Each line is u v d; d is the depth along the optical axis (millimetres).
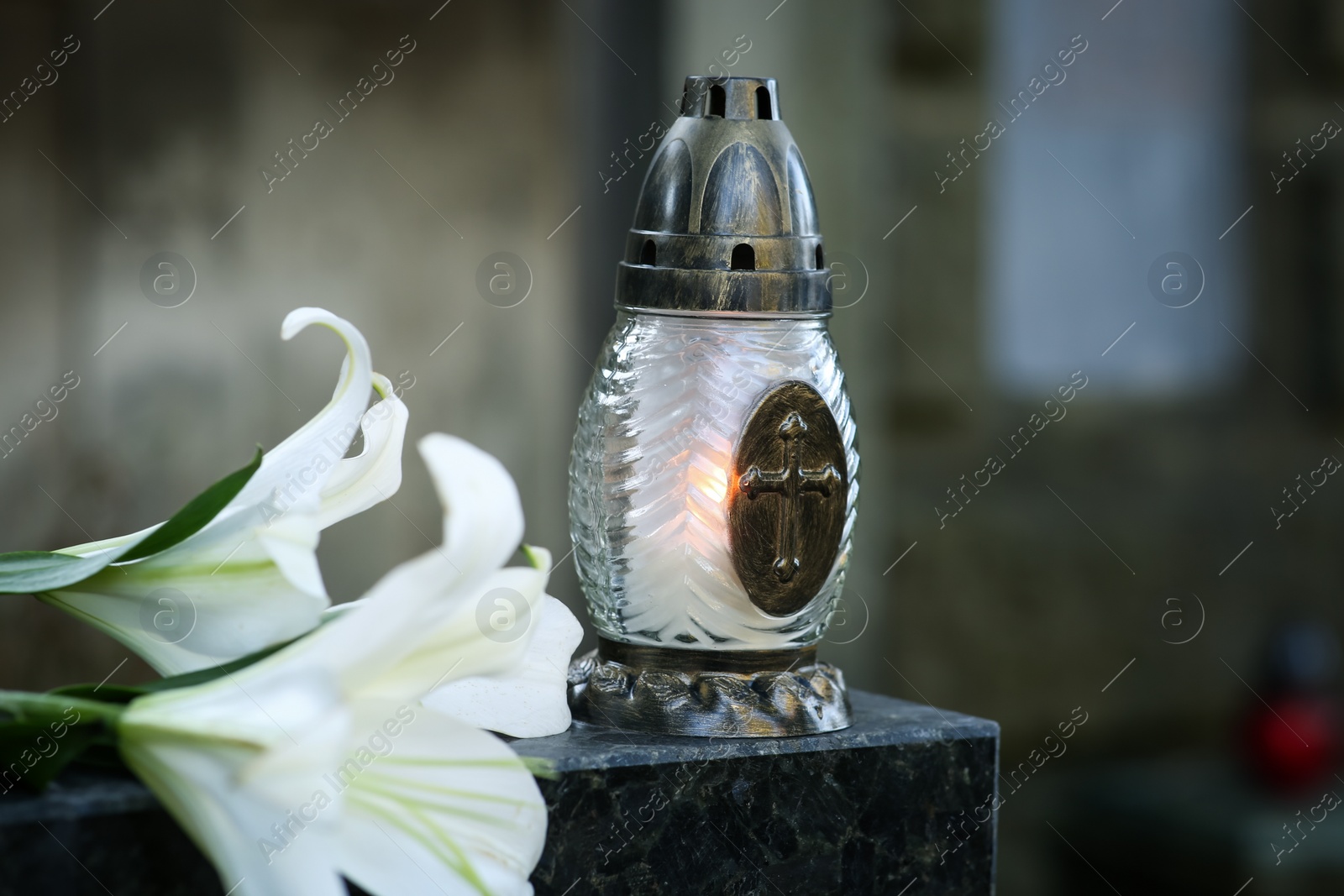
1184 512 2908
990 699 2740
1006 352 2740
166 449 3279
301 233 3346
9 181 3131
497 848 1113
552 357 3475
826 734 1234
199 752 1082
